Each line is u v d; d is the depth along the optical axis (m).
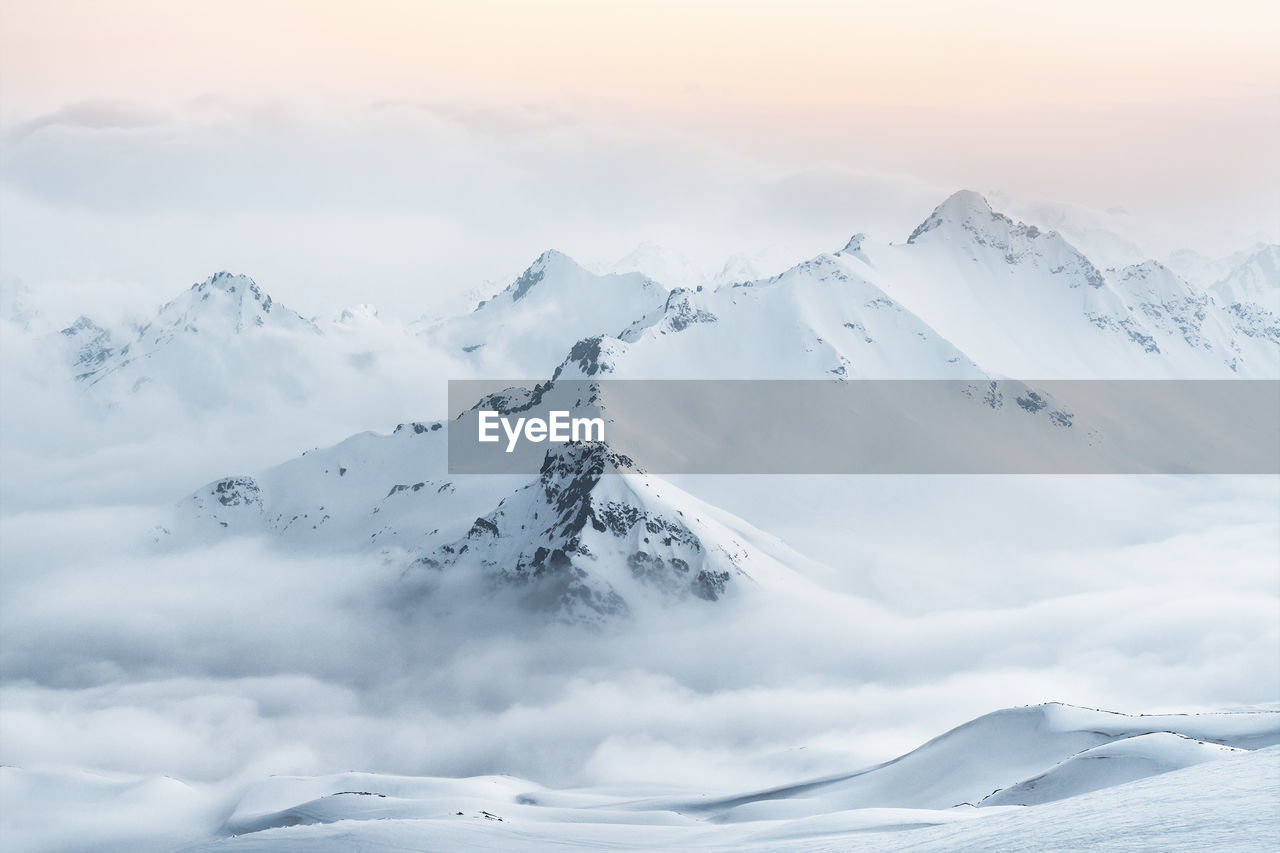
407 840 136.75
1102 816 90.88
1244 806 86.44
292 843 135.75
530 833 147.25
